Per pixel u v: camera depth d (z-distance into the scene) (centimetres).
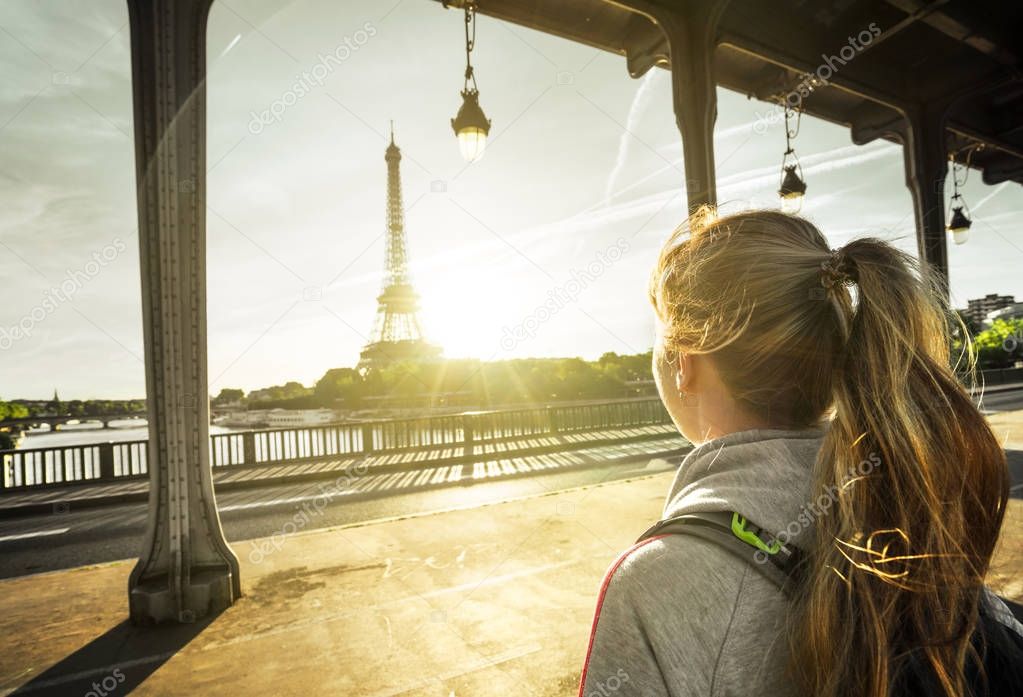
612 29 753
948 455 57
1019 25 775
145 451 1506
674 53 697
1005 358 4081
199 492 484
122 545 858
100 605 496
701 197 680
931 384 62
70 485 1399
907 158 953
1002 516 60
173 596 450
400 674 354
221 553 485
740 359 70
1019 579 365
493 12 655
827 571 54
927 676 50
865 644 50
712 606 54
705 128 685
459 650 381
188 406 482
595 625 60
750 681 52
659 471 1203
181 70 481
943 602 53
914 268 70
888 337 62
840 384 64
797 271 69
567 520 713
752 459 64
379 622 430
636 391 4009
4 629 447
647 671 54
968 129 1089
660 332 82
